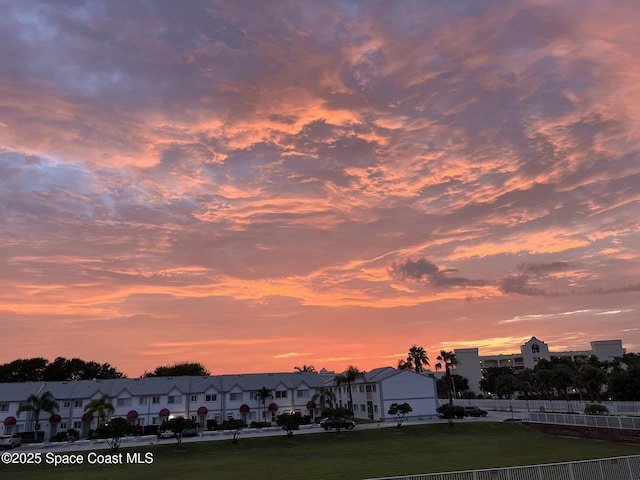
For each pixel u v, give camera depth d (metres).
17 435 65.38
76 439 72.81
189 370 127.12
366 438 61.53
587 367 81.44
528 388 114.75
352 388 98.19
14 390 81.19
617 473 27.39
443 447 53.16
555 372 94.38
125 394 82.88
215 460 48.22
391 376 83.94
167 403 84.50
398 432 64.75
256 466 43.00
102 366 123.50
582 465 27.08
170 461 48.84
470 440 57.91
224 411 86.31
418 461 42.28
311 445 57.59
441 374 149.25
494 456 44.03
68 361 118.69
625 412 62.66
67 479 39.62
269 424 81.19
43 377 114.56
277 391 90.12
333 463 43.25
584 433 55.84
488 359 163.75
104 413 73.25
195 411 85.06
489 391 143.25
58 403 79.19
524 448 49.25
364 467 39.69
